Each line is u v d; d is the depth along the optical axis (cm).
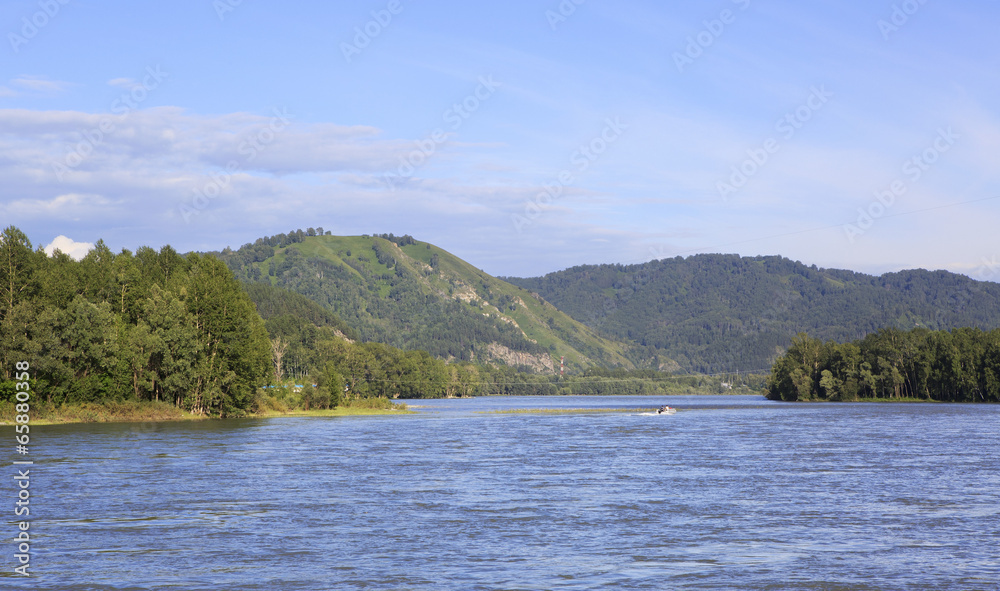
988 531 4588
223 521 4825
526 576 3656
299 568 3778
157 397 14988
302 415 18575
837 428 13312
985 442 10206
